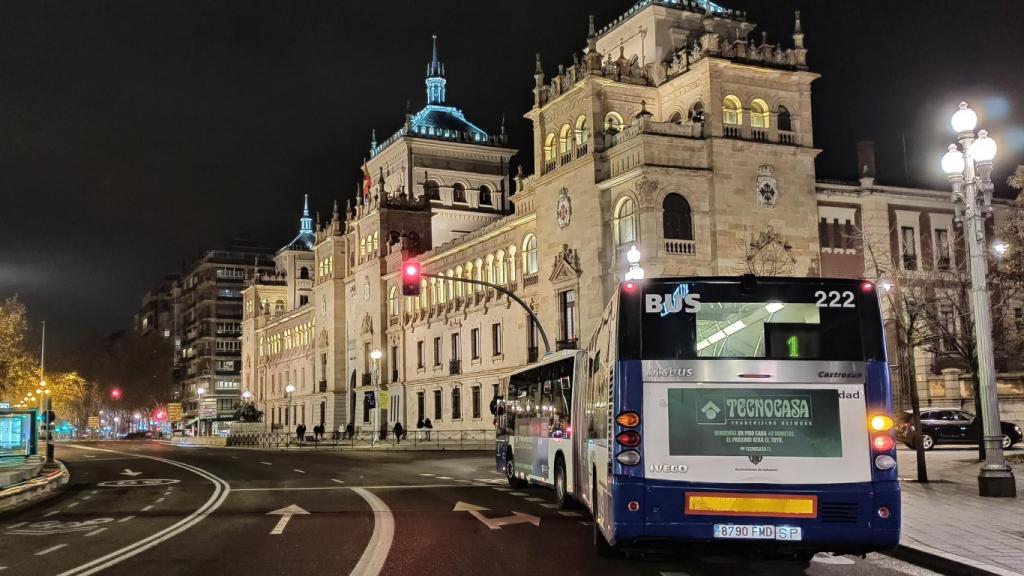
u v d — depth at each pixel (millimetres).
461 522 18781
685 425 11609
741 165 47938
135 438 127438
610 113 50906
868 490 11398
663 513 11477
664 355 11766
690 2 55031
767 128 49250
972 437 40188
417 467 39375
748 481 11461
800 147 49344
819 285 11898
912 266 50688
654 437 11609
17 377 57875
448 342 69438
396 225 79750
